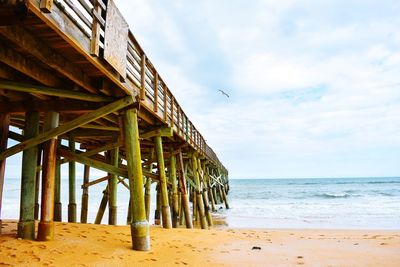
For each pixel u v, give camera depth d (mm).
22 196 5230
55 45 3826
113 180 9070
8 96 5445
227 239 7934
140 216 5629
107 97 5367
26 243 4891
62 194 45031
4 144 5395
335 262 5777
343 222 16469
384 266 5516
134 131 5691
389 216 19172
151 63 7066
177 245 6449
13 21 2869
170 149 11812
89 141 11109
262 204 28641
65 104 5387
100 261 4641
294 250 6926
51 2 2971
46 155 5176
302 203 29406
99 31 4211
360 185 64625
